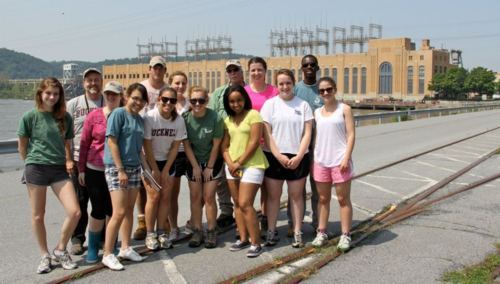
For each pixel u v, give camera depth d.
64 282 5.07
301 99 6.35
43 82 5.25
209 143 6.15
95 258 5.67
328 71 108.50
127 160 5.56
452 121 34.53
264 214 6.81
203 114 6.14
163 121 5.97
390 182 10.61
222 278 5.21
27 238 6.55
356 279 5.14
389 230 6.95
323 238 6.29
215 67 113.31
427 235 6.67
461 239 6.48
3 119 42.41
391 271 5.36
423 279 5.11
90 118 5.65
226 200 7.26
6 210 8.00
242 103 6.04
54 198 8.84
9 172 11.68
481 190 9.66
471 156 14.96
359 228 7.07
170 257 5.89
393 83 99.62
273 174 6.22
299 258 5.84
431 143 18.80
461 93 101.44
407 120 35.62
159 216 6.20
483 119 37.47
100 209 5.61
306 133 6.20
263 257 5.89
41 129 5.28
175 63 123.31
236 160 6.01
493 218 7.53
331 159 6.13
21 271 5.39
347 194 6.13
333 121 6.12
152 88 6.87
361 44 127.00
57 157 5.38
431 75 95.44
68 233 5.44
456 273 5.25
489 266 5.40
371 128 27.16
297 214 6.29
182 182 10.59
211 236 6.27
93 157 5.61
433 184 10.34
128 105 5.57
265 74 6.76
